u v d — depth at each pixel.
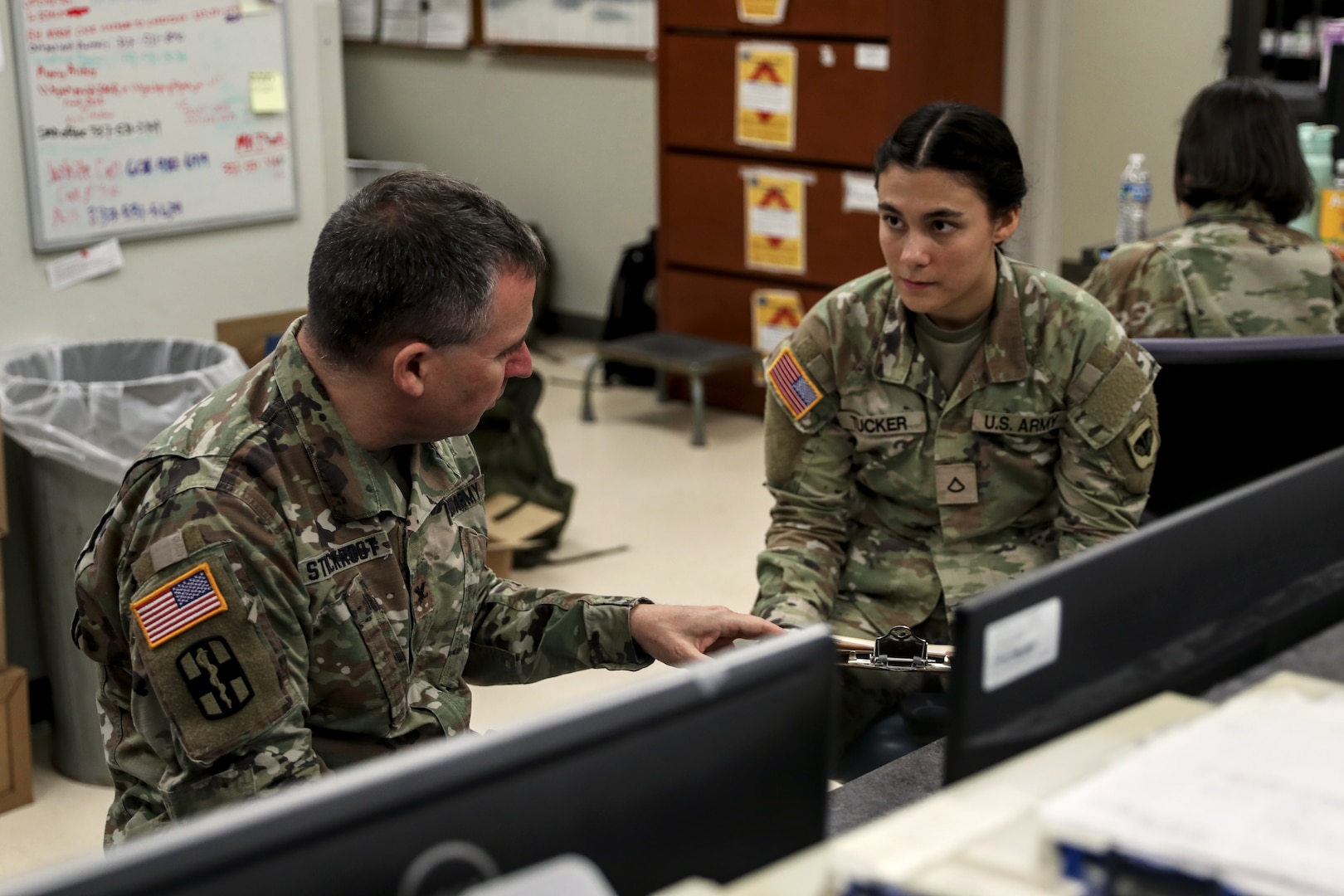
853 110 4.86
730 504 4.44
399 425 1.36
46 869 0.55
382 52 7.14
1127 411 1.75
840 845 0.63
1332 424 1.88
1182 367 1.88
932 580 1.84
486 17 6.57
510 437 3.95
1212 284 2.43
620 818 0.65
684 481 4.67
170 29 3.22
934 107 1.66
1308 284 2.42
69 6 3.04
